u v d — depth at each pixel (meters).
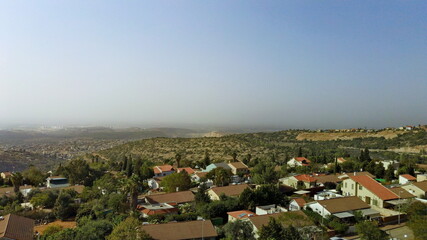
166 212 55.88
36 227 58.53
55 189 82.81
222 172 88.06
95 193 77.06
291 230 38.06
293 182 78.12
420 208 47.28
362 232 39.88
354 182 62.78
